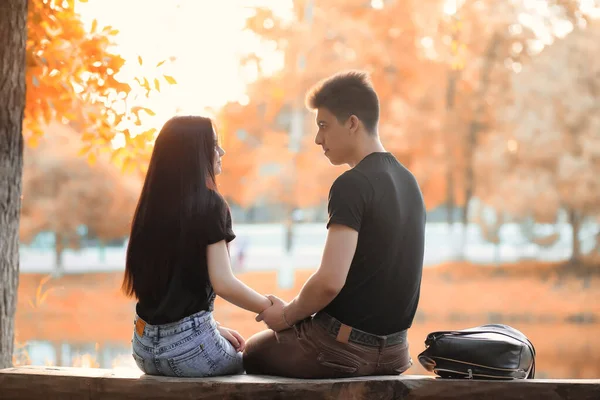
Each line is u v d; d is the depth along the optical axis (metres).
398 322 2.97
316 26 16.11
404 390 2.86
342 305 2.92
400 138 17.38
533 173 20.14
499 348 2.83
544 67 19.56
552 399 2.80
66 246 22.42
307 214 20.69
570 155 19.94
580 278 20.33
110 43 4.59
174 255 2.97
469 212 23.70
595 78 19.67
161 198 2.99
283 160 17.41
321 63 16.23
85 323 14.23
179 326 3.00
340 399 2.85
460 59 8.43
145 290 3.01
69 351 10.20
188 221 2.96
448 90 17.92
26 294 17.73
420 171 18.20
